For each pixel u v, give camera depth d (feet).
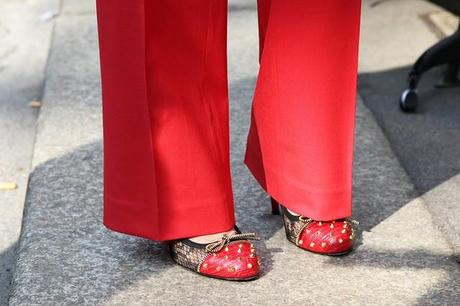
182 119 5.87
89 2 13.51
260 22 6.28
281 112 6.27
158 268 6.43
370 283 6.25
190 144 5.94
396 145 8.87
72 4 13.41
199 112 5.90
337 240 6.45
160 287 6.20
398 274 6.37
